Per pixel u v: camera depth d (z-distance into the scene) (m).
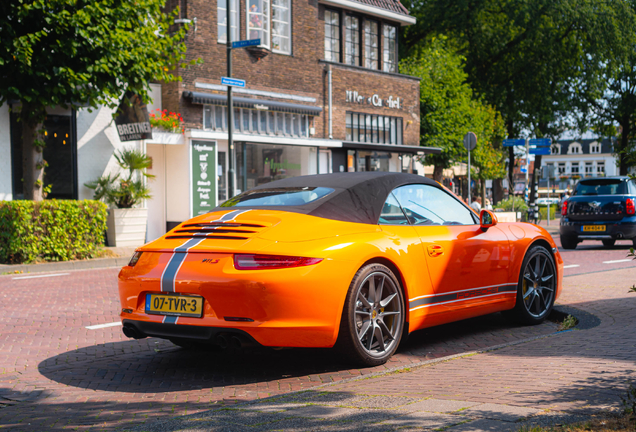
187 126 18.45
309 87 22.33
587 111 41.72
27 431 3.41
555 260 6.46
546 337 5.20
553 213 39.72
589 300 7.10
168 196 18.50
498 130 33.84
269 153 20.78
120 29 13.52
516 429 2.72
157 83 18.50
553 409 3.02
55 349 5.70
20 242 12.44
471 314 5.55
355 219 4.80
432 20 36.44
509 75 38.78
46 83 13.23
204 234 4.54
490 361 4.39
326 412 3.21
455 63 29.73
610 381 3.57
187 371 4.81
